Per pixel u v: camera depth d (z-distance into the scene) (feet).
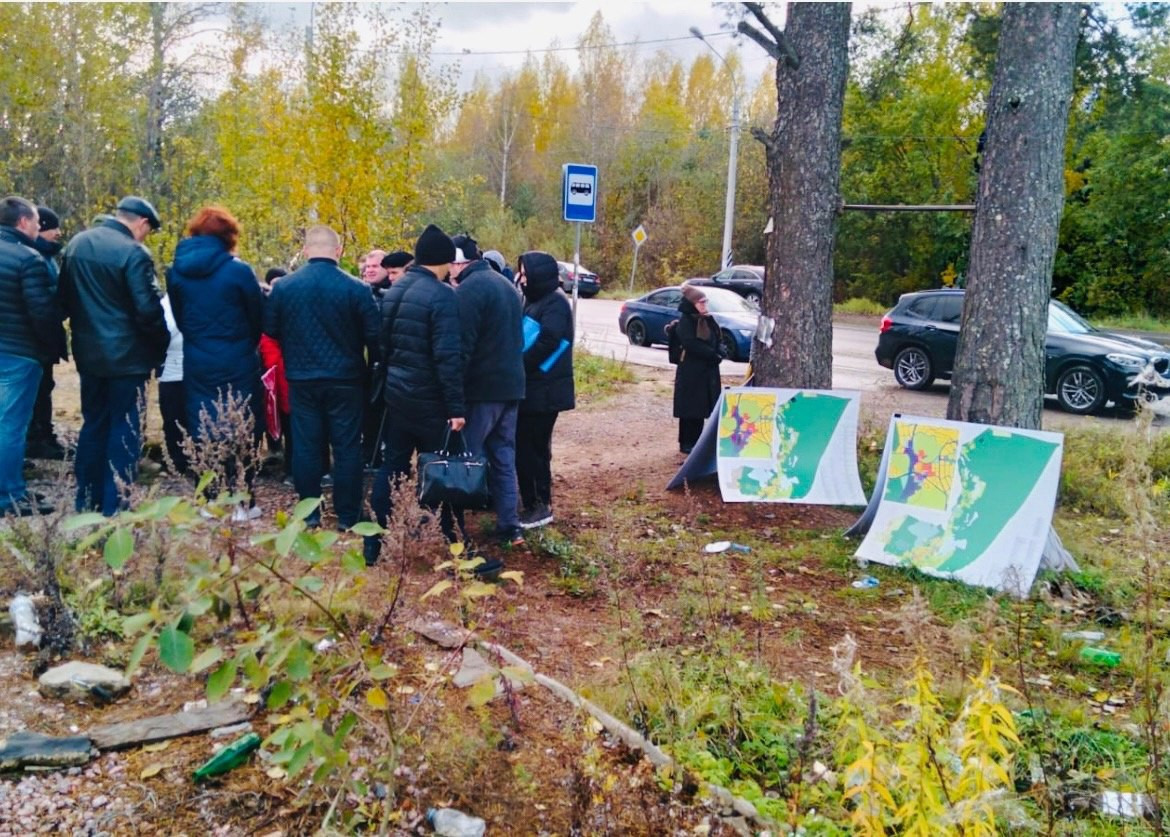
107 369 19.77
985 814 9.02
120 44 60.75
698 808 11.13
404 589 14.62
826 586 20.85
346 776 9.93
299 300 19.58
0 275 19.72
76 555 15.24
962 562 21.43
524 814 10.84
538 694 13.70
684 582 19.57
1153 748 11.02
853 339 86.99
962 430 22.50
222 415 16.51
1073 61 24.94
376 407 24.09
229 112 49.24
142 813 10.32
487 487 19.63
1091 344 47.32
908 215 120.98
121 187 62.28
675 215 175.83
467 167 220.43
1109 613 19.42
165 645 8.52
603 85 224.74
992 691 8.82
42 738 11.24
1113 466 31.37
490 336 20.20
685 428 31.86
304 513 9.30
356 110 41.55
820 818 10.93
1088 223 100.99
